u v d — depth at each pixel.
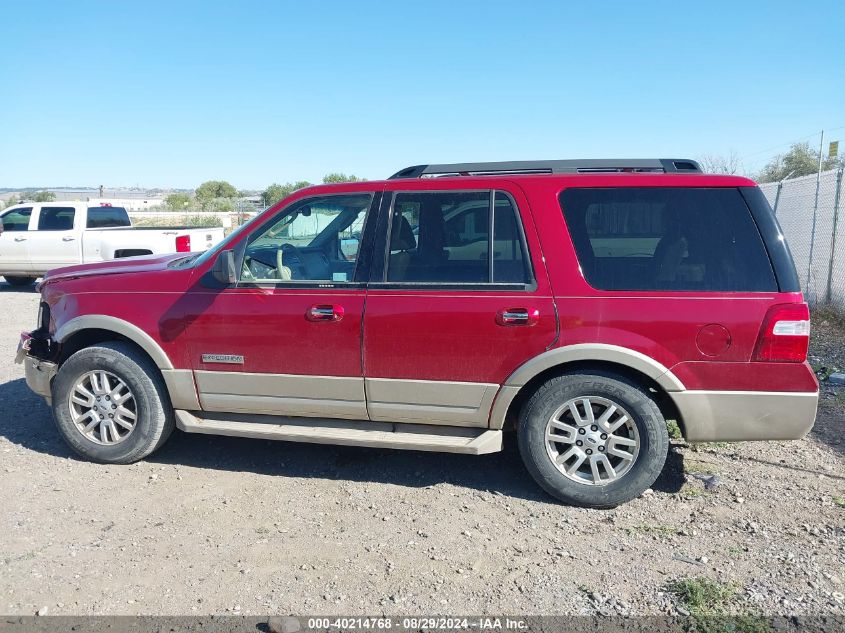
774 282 3.99
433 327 4.28
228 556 3.75
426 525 4.11
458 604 3.32
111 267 5.24
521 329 4.17
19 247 15.01
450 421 4.40
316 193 4.64
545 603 3.32
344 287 4.45
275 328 4.53
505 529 4.06
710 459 5.09
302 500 4.45
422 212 4.43
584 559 3.72
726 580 3.51
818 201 11.07
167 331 4.72
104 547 3.83
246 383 4.64
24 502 4.36
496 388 4.26
